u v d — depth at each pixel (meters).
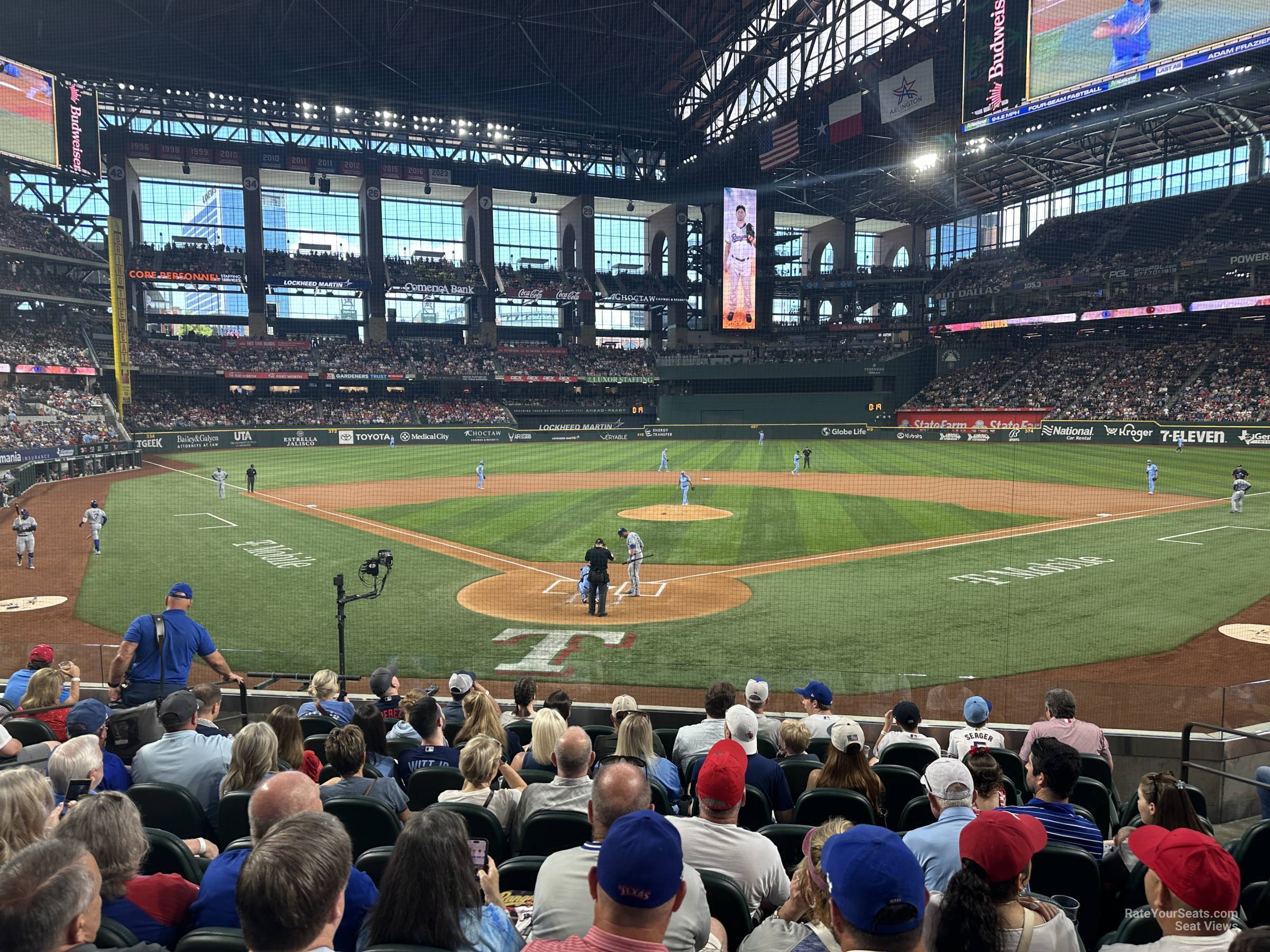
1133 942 3.94
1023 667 13.82
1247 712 9.41
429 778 6.45
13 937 2.41
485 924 3.51
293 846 2.53
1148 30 37.66
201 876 4.74
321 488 40.75
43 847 2.68
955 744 7.98
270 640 15.57
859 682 11.07
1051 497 34.34
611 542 25.75
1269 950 2.38
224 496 36.88
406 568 22.08
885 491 37.44
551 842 5.16
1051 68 41.34
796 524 28.86
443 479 44.38
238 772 5.60
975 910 2.76
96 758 5.21
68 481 44.84
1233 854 5.52
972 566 21.58
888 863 2.58
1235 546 23.34
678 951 3.36
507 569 22.03
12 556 24.00
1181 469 43.50
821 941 3.49
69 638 16.08
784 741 7.62
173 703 6.00
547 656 14.52
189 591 9.24
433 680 13.20
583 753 5.50
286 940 2.46
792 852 5.29
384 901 3.17
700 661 14.13
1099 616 16.69
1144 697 9.86
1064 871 4.83
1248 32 34.69
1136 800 6.86
